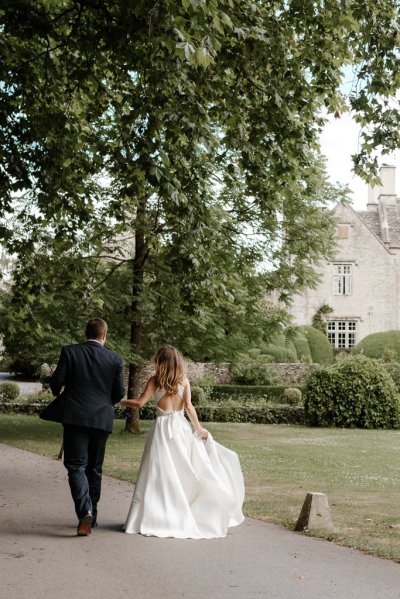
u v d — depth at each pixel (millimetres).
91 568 4859
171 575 4719
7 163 10500
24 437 15977
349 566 5043
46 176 10680
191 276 10680
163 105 8375
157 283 12844
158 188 9078
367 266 44156
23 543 5574
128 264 16766
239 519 6332
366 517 7125
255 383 29922
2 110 9914
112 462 11523
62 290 14867
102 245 16078
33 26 8906
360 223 44500
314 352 37438
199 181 9625
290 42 9430
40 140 10531
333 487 9258
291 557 5254
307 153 10430
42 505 7379
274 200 10859
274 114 9422
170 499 5926
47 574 4707
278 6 9398
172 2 6992
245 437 17016
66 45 9609
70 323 15523
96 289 15414
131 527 5945
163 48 7805
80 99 10852
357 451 14094
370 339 37531
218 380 31625
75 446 5871
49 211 11445
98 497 6145
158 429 6129
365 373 20734
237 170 14477
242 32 7828
